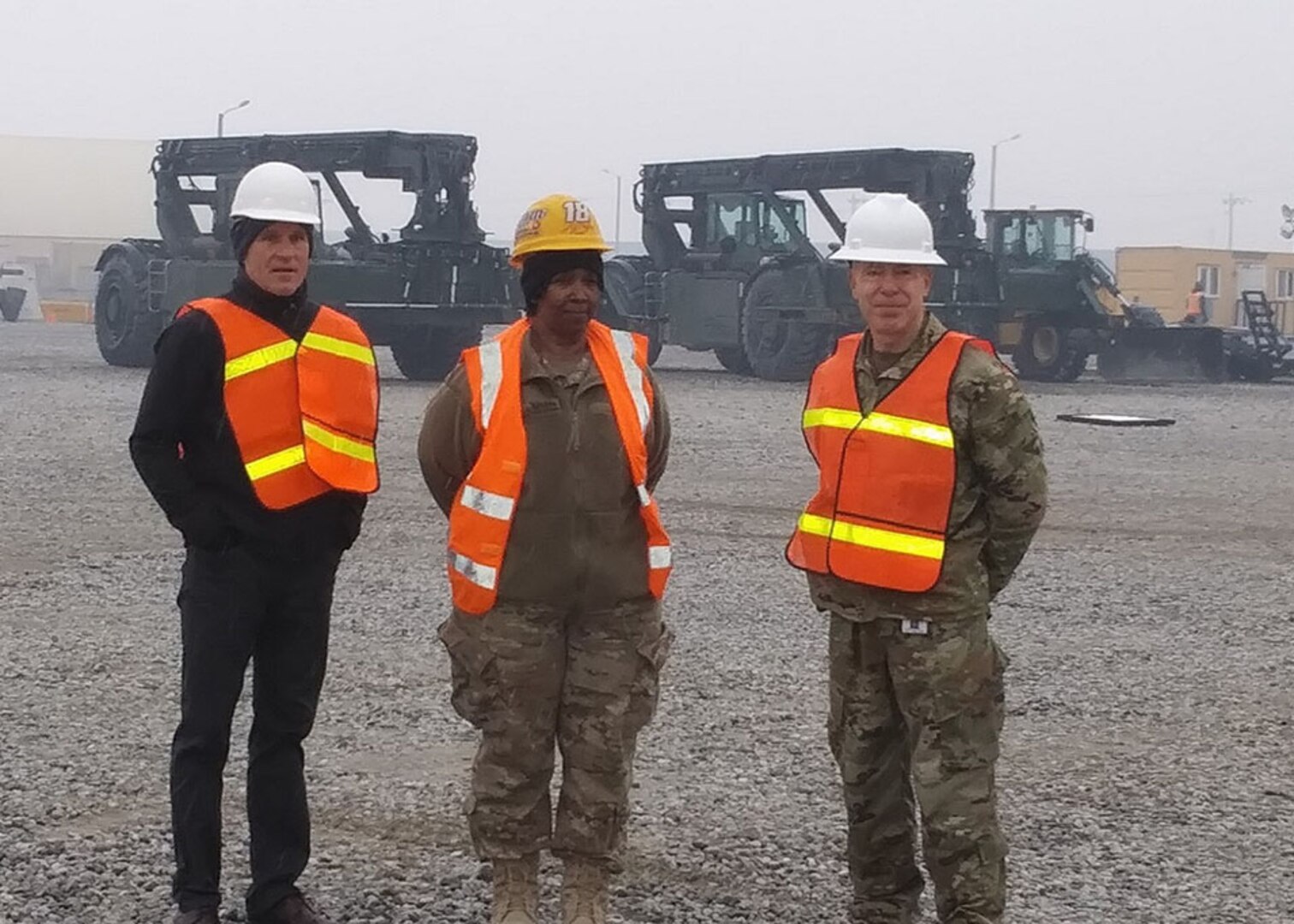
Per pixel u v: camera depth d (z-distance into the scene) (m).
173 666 8.15
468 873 5.37
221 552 4.71
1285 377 36.31
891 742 4.67
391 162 27.28
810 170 29.86
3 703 7.42
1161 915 5.18
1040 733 7.34
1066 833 5.96
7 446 17.05
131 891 5.15
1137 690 8.17
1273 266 51.12
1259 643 9.31
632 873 5.43
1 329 50.00
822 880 5.40
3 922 4.87
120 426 19.09
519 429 4.50
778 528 13.03
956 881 4.48
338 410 4.85
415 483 15.09
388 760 6.66
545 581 4.51
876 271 4.53
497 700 4.54
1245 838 5.96
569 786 4.58
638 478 4.54
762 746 6.97
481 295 27.88
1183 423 23.39
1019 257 32.28
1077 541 12.88
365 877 5.32
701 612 9.79
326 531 4.82
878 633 4.55
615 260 33.12
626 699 4.57
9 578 10.34
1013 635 9.40
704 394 26.23
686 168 31.58
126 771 6.43
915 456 4.48
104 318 29.83
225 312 4.75
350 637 8.90
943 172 29.16
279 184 4.82
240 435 4.70
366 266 26.94
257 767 4.88
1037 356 32.22
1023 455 4.48
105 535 12.01
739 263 30.95
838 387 4.66
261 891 4.84
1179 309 49.69
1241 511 14.62
